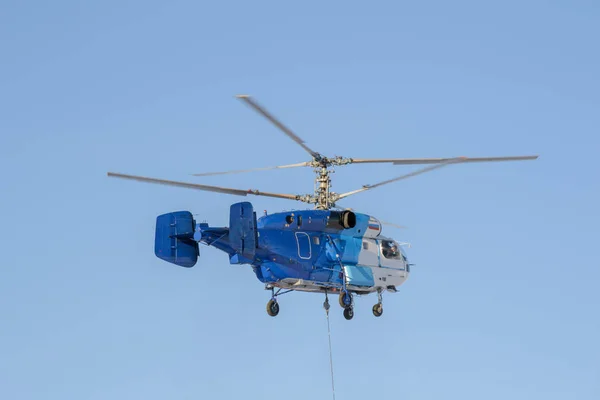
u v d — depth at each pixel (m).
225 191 71.38
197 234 71.31
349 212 76.50
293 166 76.00
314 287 76.19
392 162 73.31
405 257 82.81
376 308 81.44
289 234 74.00
